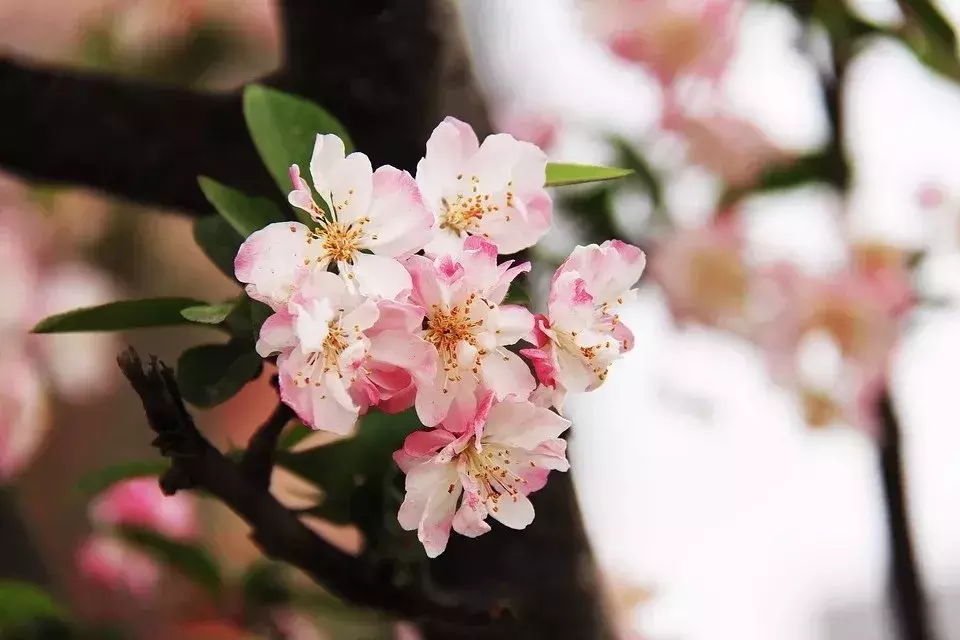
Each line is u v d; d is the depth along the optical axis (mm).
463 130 647
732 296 1101
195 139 765
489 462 637
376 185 625
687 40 1085
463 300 624
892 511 1017
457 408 628
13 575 1125
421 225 625
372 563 685
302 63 767
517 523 639
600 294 651
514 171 649
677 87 1102
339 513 690
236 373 643
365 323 611
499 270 626
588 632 773
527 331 627
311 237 621
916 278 1063
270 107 668
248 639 1065
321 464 690
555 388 642
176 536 1055
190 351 645
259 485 658
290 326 610
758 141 1080
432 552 635
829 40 968
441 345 625
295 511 690
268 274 616
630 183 1128
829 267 1084
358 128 760
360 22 761
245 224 651
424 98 764
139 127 767
